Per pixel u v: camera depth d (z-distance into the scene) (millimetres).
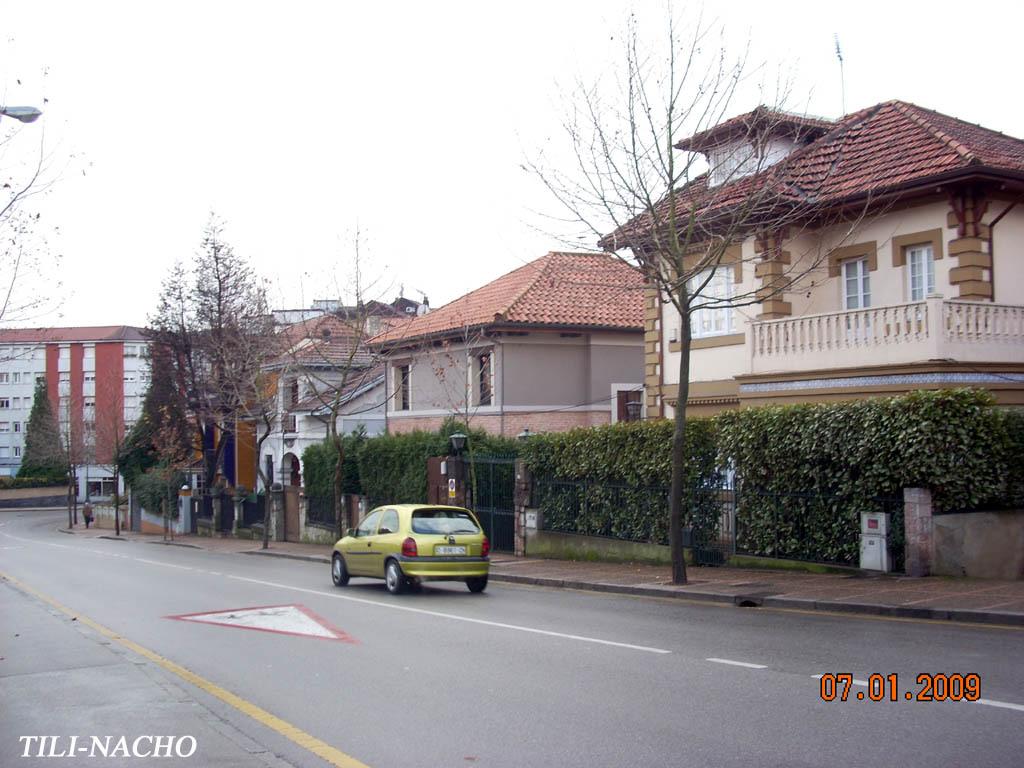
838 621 12891
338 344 45938
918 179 19516
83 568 27141
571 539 23141
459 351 35125
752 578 17250
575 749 7184
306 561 29703
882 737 7195
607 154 17969
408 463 30312
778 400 20750
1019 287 20188
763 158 18734
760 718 7844
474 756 7109
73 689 9680
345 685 9672
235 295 49406
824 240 22078
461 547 17812
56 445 69688
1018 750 6805
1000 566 16547
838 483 17078
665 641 11633
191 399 51156
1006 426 16453
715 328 24219
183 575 23688
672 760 6836
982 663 9602
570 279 35719
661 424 20688
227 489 49969
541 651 11211
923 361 17938
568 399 33781
